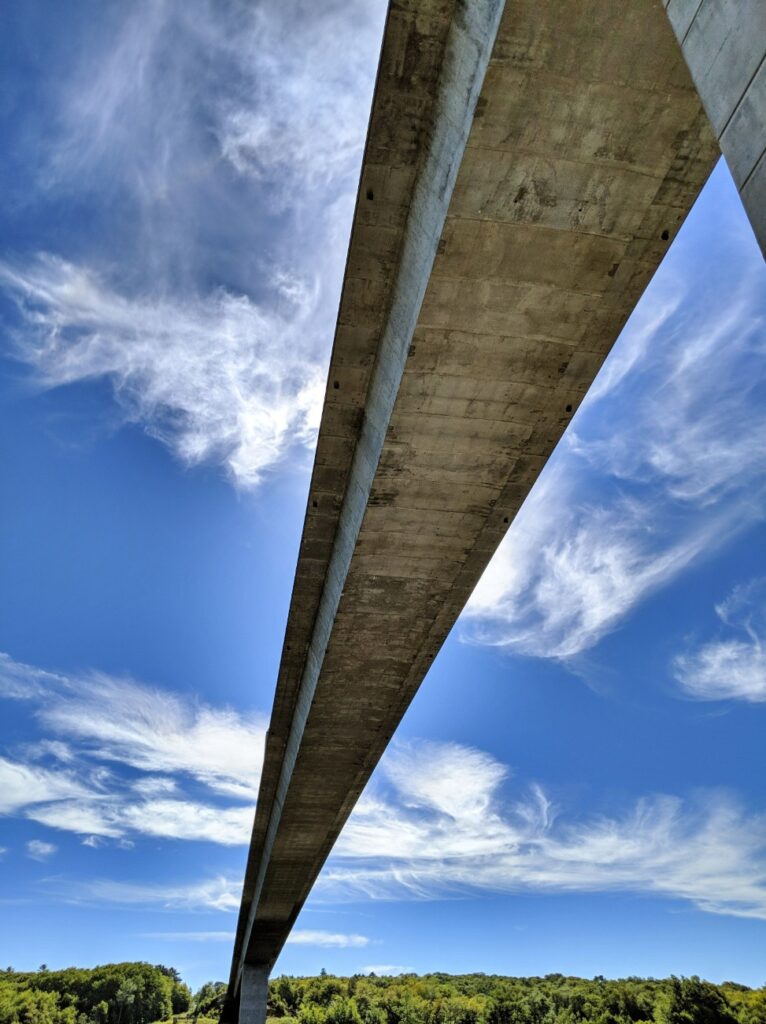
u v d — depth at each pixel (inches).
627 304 363.9
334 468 496.1
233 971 1732.3
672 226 335.0
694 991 3452.3
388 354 411.2
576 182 313.9
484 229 326.6
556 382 394.9
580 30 266.5
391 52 314.3
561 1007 4313.5
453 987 5403.5
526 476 446.0
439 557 497.0
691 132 300.7
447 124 317.1
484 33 277.4
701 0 189.6
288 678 676.7
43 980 5078.7
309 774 755.4
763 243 171.6
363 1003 4815.5
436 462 432.8
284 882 1085.1
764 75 167.8
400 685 619.2
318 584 581.3
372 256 388.5
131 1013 4768.7
